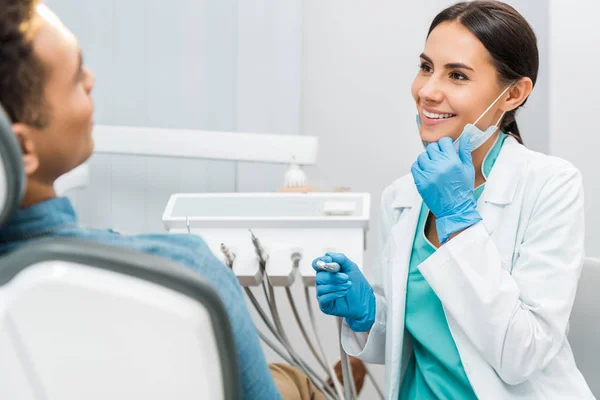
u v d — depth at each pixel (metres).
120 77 1.97
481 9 1.20
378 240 1.45
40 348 0.52
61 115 0.60
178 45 1.96
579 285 1.41
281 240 1.37
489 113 1.21
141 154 1.79
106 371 0.52
